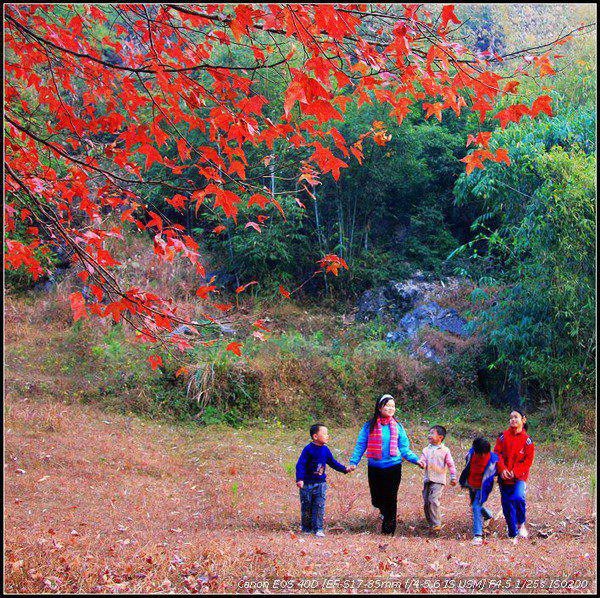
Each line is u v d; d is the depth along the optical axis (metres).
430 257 17.28
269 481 7.74
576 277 10.34
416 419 12.24
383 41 2.79
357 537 5.33
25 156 3.56
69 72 3.48
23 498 6.25
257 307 15.05
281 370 12.66
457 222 18.92
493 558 4.32
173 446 9.73
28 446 8.11
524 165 10.88
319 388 12.71
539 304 10.88
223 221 16.17
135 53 3.45
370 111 15.14
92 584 3.62
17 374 12.05
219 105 2.74
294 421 12.02
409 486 8.12
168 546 4.66
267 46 2.96
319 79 2.41
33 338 13.90
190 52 3.27
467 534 5.76
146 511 6.22
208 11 2.99
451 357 13.49
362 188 16.83
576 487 7.52
